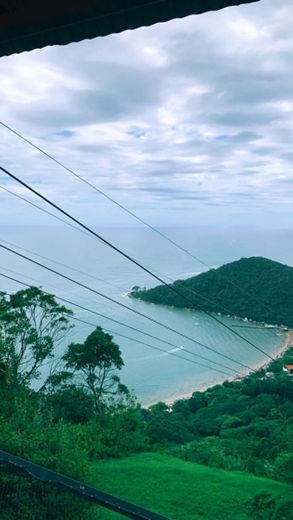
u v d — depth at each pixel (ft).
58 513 20.63
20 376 93.30
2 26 8.38
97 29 8.14
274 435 106.52
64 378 111.45
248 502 41.29
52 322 106.63
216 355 386.32
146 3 7.38
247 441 130.62
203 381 320.29
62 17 7.91
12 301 100.27
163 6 7.48
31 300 101.45
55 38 8.53
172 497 45.14
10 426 43.45
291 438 79.10
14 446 35.58
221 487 48.14
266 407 205.46
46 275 629.51
